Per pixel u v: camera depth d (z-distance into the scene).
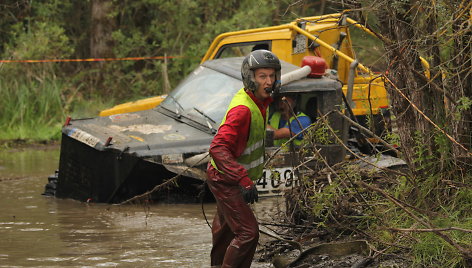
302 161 9.72
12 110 26.08
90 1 32.06
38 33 28.67
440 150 8.44
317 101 11.99
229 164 7.12
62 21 31.64
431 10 7.93
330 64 15.90
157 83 30.39
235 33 16.72
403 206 8.06
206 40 29.84
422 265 7.57
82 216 11.50
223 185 7.38
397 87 8.66
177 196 12.60
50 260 8.66
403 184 8.82
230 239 8.07
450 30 8.26
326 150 11.30
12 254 8.98
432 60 8.44
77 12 32.28
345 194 9.09
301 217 9.78
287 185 10.30
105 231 10.34
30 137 24.66
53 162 18.92
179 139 12.62
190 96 13.98
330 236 9.03
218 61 14.73
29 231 10.38
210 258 8.52
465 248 7.38
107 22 30.39
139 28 31.33
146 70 30.23
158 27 31.27
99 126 13.25
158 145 12.35
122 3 31.27
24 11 31.02
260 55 7.22
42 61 27.47
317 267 8.01
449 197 8.36
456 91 8.34
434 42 8.28
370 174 9.12
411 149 8.72
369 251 8.23
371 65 8.83
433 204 8.41
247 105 7.26
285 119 12.20
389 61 8.59
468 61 8.24
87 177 12.67
